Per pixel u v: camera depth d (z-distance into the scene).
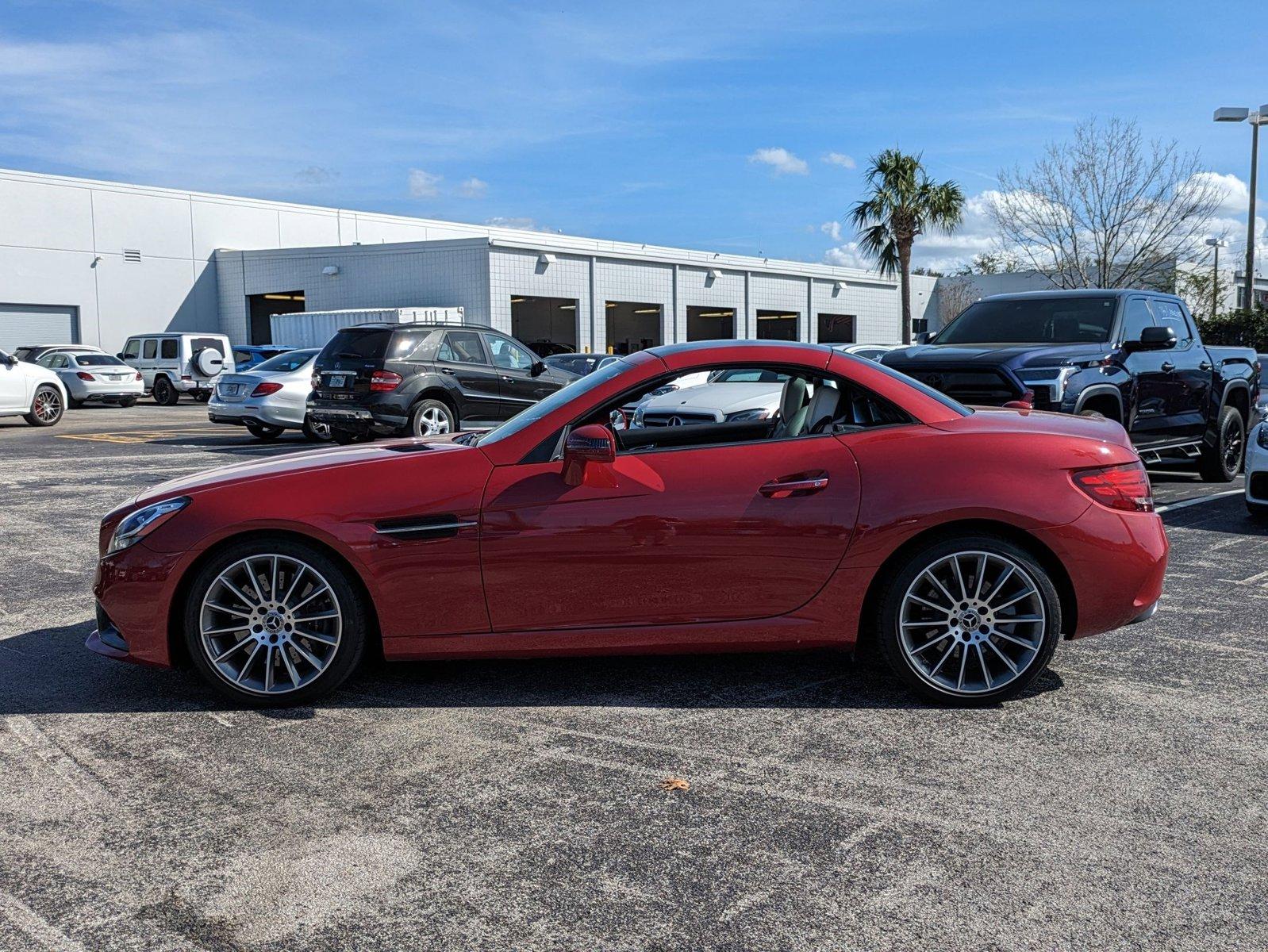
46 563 7.03
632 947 2.54
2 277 33.59
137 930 2.64
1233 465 11.02
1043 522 4.04
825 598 4.12
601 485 4.07
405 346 13.08
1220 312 35.97
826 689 4.38
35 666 4.79
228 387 16.16
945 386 8.16
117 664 4.81
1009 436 4.16
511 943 2.56
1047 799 3.33
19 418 22.39
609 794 3.40
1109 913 2.67
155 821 3.24
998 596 4.15
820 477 4.11
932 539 4.11
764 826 3.16
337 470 4.20
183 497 4.18
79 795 3.42
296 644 4.20
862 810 3.27
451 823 3.21
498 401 13.80
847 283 44.03
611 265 35.41
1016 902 2.72
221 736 3.92
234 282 38.19
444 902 2.76
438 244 33.12
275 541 4.12
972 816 3.22
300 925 2.66
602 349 35.34
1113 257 26.50
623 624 4.13
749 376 5.62
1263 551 7.28
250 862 2.98
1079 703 4.21
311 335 29.41
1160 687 4.40
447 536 4.07
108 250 35.94
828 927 2.62
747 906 2.72
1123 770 3.55
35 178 34.16
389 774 3.56
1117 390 8.41
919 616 4.22
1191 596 5.98
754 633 4.14
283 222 40.22
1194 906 2.70
